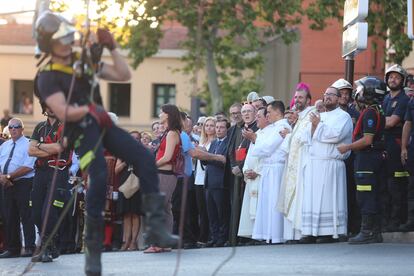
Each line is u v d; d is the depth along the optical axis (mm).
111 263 16500
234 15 49938
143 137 24266
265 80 64125
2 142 23531
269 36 53156
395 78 18578
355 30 19312
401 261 15570
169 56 67125
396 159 18453
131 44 50062
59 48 11023
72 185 20438
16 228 21859
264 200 19688
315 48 59344
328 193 18641
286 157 19469
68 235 20828
